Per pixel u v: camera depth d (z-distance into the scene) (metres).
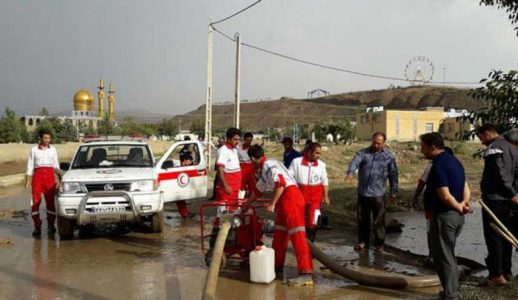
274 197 6.71
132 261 7.95
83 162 10.66
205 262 7.67
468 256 9.08
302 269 6.66
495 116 8.05
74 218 9.20
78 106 112.81
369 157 8.52
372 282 6.60
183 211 11.99
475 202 16.17
